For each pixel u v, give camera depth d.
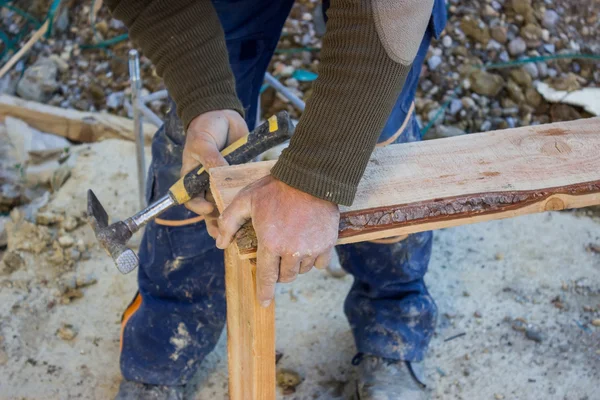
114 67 3.13
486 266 2.36
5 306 2.22
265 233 1.08
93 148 2.79
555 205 1.24
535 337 2.11
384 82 1.09
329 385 2.01
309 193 1.10
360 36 1.07
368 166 1.28
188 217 1.69
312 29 3.10
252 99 1.83
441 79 2.98
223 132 1.47
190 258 1.75
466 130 2.90
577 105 2.85
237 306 1.35
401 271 1.83
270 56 1.80
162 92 2.31
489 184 1.24
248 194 1.13
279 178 1.12
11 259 2.35
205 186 1.40
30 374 2.02
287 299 2.27
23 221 2.46
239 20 1.65
